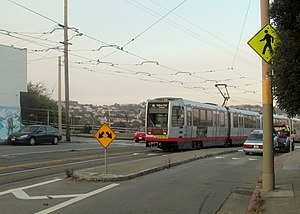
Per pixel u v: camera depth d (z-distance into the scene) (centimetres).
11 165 1662
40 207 877
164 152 2633
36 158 1980
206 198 1041
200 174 1509
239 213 891
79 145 3108
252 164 1975
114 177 1274
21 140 2936
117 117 6066
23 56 3394
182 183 1268
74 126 5512
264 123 1087
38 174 1413
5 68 3250
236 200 1038
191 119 2881
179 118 2716
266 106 1083
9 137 2981
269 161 1080
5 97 3253
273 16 899
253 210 848
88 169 1471
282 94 857
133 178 1343
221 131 3472
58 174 1424
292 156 2397
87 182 1235
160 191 1111
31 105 5694
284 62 815
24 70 3406
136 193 1068
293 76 809
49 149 2567
